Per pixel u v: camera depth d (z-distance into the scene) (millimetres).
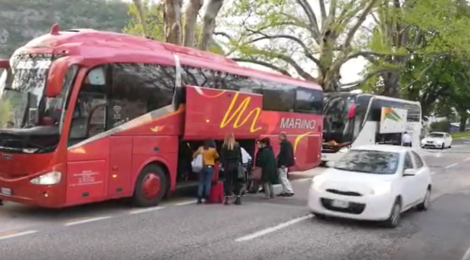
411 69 54406
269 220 10508
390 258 7918
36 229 8867
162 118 11766
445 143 45281
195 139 12805
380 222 10461
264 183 13711
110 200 12227
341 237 9234
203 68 13203
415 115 34344
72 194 9656
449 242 9250
